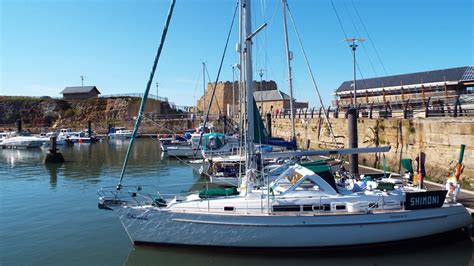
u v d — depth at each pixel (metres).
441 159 16.23
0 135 57.22
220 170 19.67
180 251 10.27
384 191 10.60
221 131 50.81
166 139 41.53
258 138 15.11
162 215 10.15
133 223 10.34
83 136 59.22
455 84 36.47
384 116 21.91
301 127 34.91
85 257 10.46
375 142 21.17
